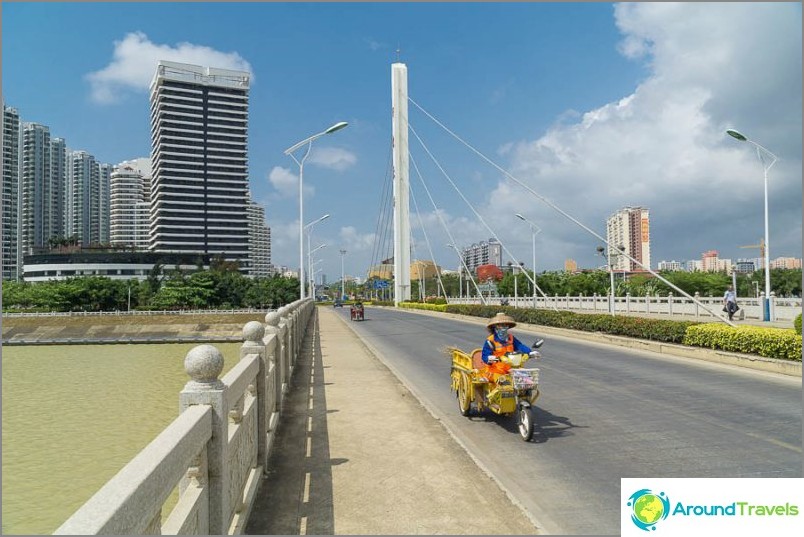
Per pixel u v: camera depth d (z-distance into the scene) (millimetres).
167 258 120688
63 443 20062
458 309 42031
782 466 6051
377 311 62688
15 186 140250
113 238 167250
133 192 168875
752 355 12969
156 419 24453
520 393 7625
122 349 59125
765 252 26984
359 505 5109
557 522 4875
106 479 15836
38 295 92125
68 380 37281
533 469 6254
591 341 20031
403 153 74688
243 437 4820
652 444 6973
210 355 3576
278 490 5469
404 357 16938
